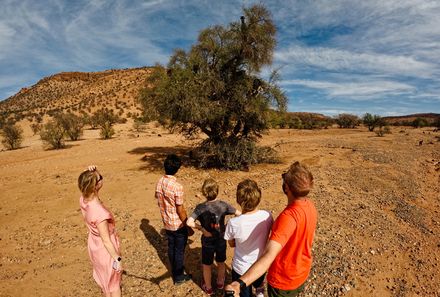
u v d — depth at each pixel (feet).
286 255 8.33
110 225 11.20
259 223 10.61
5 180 40.81
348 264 17.04
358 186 33.65
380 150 62.44
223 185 34.45
